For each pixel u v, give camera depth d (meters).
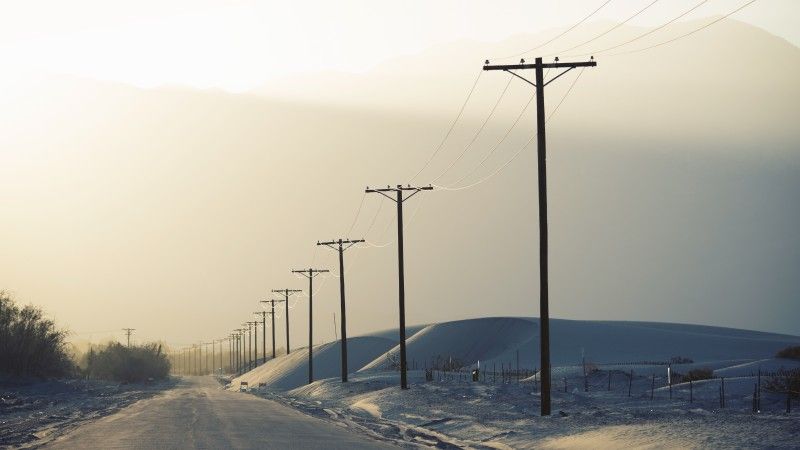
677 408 44.66
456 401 58.72
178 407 63.12
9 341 110.06
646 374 84.06
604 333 172.12
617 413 41.97
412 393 68.81
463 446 33.72
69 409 63.41
